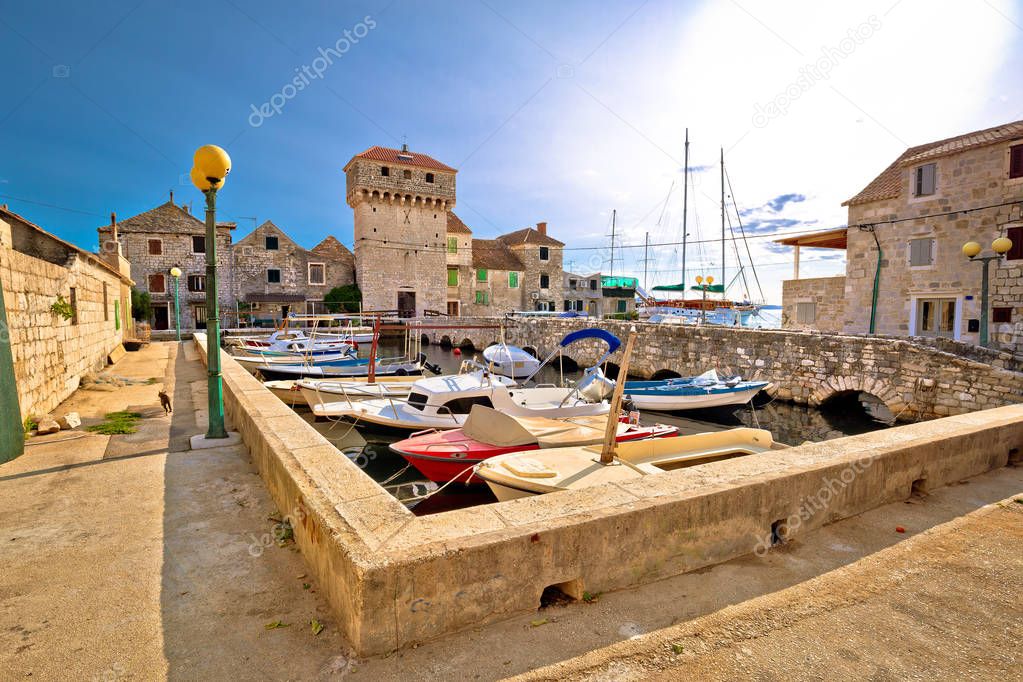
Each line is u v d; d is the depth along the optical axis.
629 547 3.36
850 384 15.67
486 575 2.89
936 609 3.22
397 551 2.75
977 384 12.91
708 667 2.65
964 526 4.42
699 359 20.53
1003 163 17.56
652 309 43.47
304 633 2.90
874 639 2.92
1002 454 6.00
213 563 3.74
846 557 3.88
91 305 14.09
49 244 11.07
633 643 2.83
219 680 2.53
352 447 11.84
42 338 8.85
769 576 3.60
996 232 17.72
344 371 19.77
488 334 37.28
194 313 43.22
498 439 8.84
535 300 58.22
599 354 26.20
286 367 19.41
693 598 3.30
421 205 51.00
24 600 3.24
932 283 19.39
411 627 2.71
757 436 8.10
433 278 51.69
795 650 2.81
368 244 48.56
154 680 2.53
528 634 2.87
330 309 47.28
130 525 4.38
